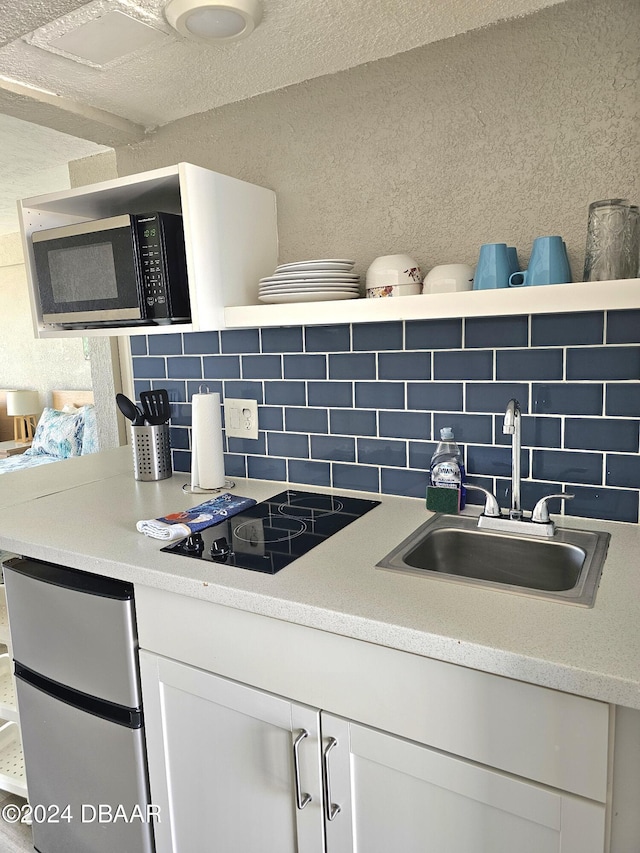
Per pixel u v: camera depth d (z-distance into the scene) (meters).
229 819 1.22
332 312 1.41
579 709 0.84
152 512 1.59
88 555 1.29
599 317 1.33
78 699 1.41
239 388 1.87
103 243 1.62
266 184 1.75
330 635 1.03
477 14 1.33
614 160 1.29
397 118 1.52
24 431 5.72
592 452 1.38
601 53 1.27
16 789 1.72
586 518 1.41
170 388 2.02
